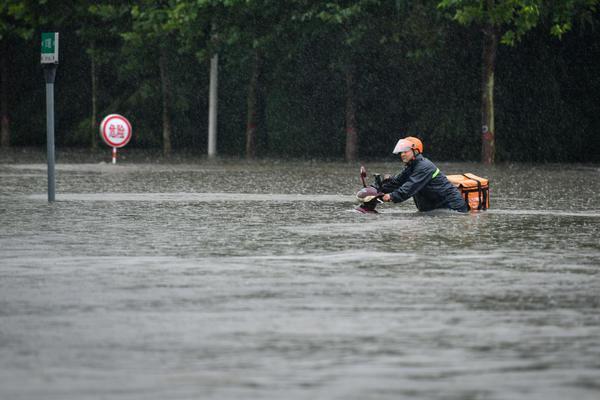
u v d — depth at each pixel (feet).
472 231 114.42
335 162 313.53
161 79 394.73
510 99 348.18
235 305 67.97
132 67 372.38
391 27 335.06
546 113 347.36
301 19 328.70
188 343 56.65
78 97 434.71
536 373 50.49
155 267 85.71
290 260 90.12
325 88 383.24
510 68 347.15
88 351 54.70
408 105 362.74
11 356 53.57
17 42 435.53
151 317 63.87
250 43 344.28
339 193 174.50
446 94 354.33
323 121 385.70
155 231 113.91
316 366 51.72
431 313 65.51
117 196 164.55
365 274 81.76
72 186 188.03
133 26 353.51
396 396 46.24
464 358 53.42
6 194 167.02
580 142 348.79
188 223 122.83
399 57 352.90
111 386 47.83
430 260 90.17
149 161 303.27
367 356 53.83
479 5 295.28
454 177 144.05
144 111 401.49
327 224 122.11
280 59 353.31
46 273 82.17
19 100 442.09
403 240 105.60
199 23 342.03
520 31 295.69
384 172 244.83
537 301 69.92
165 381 48.78
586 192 181.27
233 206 147.13
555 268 85.51
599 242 104.22
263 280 78.59
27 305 67.92
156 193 172.04
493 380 49.14
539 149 348.38
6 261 89.30
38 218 128.06
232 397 46.03
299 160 326.65
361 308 67.10
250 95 362.33
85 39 376.68
